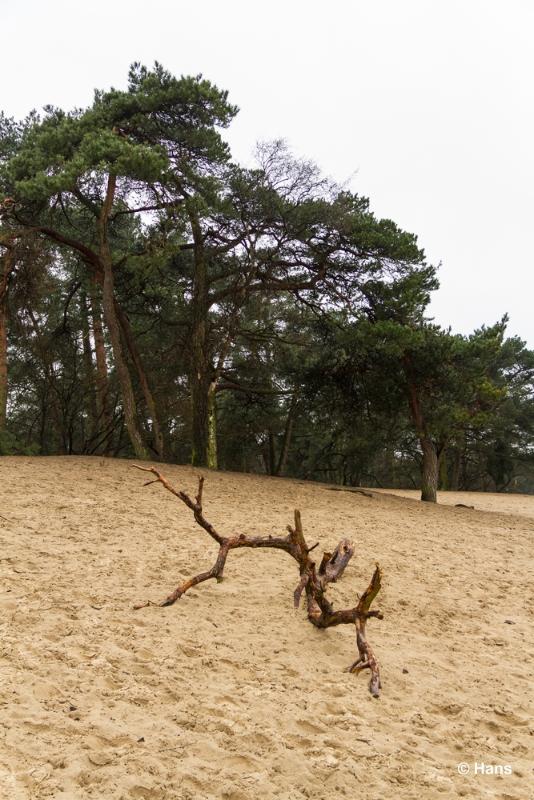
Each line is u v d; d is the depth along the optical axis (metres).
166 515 11.83
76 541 9.02
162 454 24.39
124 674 4.98
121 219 25.05
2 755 3.66
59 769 3.62
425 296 23.14
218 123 21.03
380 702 5.15
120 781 3.57
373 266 23.42
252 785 3.72
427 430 24.02
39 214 21.86
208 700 4.75
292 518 13.22
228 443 35.19
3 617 5.82
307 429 37.81
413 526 14.61
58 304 30.30
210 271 28.06
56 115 22.06
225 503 14.53
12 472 15.48
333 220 21.88
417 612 7.61
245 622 6.62
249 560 9.02
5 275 21.59
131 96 20.00
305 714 4.71
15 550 8.12
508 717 5.12
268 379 31.47
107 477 16.19
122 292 25.59
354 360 25.08
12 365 30.67
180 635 6.00
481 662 6.27
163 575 7.81
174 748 4.01
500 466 48.19
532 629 7.45
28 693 4.44
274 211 22.03
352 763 4.08
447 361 22.94
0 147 23.17
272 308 28.84
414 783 3.97
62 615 6.07
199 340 25.22
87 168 18.48
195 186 20.86
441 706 5.21
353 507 17.16
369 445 35.22
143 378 24.94
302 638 6.32
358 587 8.29
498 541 13.91
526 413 46.62
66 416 29.23
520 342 46.03
